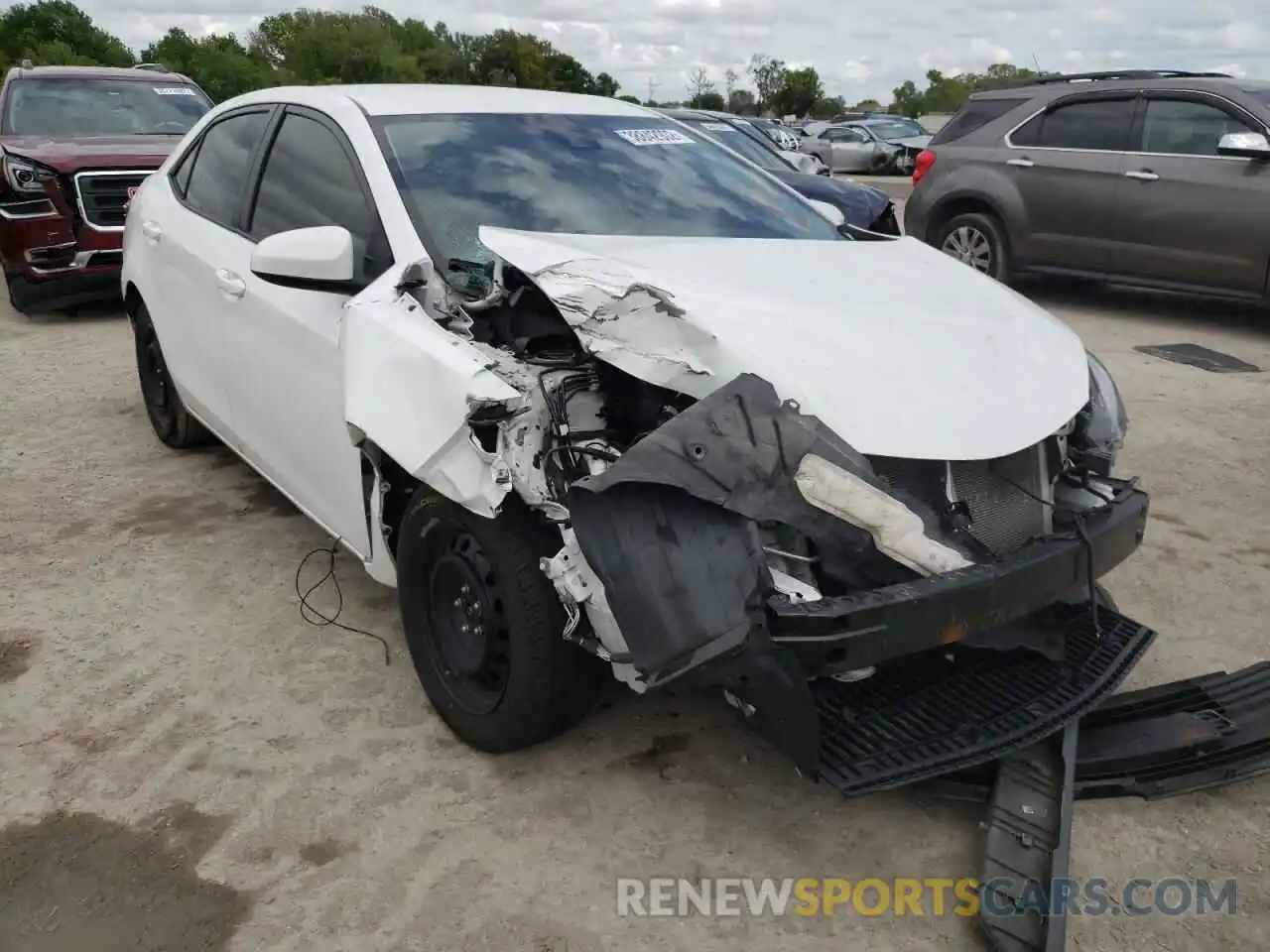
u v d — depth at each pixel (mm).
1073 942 2408
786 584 2387
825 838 2730
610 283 2812
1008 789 2717
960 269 3654
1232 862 2664
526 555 2678
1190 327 8469
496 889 2545
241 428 4160
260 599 3902
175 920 2447
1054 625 2875
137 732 3123
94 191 8312
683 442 2357
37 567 4133
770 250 3457
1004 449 2615
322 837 2709
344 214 3500
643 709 3230
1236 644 3666
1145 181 8156
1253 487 5078
